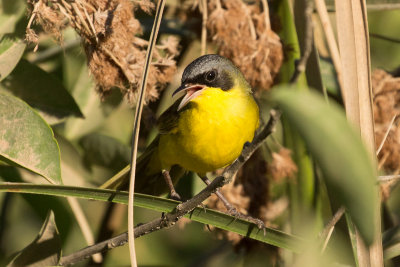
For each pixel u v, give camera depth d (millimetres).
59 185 7207
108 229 11891
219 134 10211
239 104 10266
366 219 3721
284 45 9984
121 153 11891
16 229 13773
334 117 3482
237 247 11008
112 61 8938
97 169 12016
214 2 10133
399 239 8820
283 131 10680
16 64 9234
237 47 9719
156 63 9320
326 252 8211
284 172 10234
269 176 10562
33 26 9047
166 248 14188
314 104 3492
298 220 10570
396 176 6961
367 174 3555
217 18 9719
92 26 8492
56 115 10219
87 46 8945
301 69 4664
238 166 6348
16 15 8961
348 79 7781
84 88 11875
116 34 8758
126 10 8828
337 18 7879
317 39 12070
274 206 10609
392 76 11211
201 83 10219
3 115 7902
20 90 10109
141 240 14000
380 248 7152
